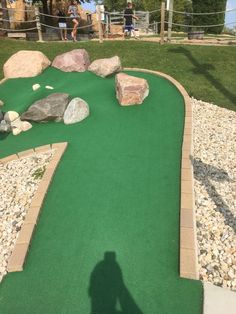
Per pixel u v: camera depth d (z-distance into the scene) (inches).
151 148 107.0
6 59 198.7
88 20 327.6
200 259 68.9
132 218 78.3
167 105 136.3
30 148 114.3
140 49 210.4
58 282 63.8
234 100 156.9
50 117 127.4
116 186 89.2
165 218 77.9
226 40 257.4
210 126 133.3
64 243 72.5
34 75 169.9
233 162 107.7
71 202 84.3
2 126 125.6
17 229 77.9
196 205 84.9
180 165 97.7
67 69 171.8
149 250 69.7
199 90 165.5
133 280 63.4
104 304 59.1
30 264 68.2
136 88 133.7
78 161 101.5
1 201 88.9
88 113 129.6
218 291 61.2
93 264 67.0
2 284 64.2
